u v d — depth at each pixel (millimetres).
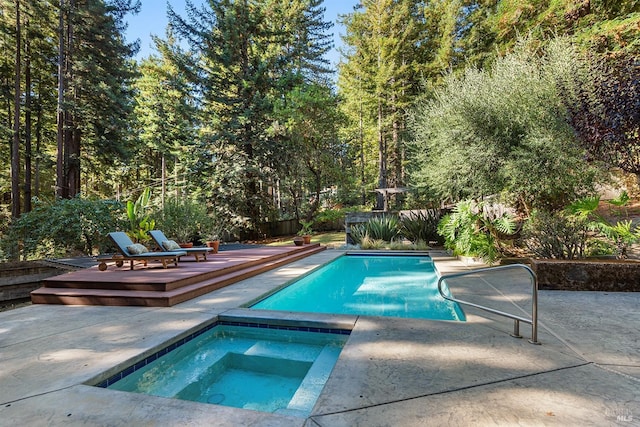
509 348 2975
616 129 5594
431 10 24828
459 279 6551
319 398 2176
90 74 17078
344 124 21906
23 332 3701
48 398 2268
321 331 3912
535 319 3115
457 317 4680
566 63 8086
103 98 17656
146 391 2871
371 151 32281
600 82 5984
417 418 1932
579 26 14531
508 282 6062
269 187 25562
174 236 13648
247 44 20109
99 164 23422
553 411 1974
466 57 21062
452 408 2029
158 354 3287
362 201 29578
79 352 3080
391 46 24359
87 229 12211
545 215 7316
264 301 5602
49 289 5469
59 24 16984
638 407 2006
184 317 4230
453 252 10047
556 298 4785
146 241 11945
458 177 10023
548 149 8086
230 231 17984
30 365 2799
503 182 9203
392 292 6582
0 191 25438
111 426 1937
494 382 2348
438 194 12328
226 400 2725
